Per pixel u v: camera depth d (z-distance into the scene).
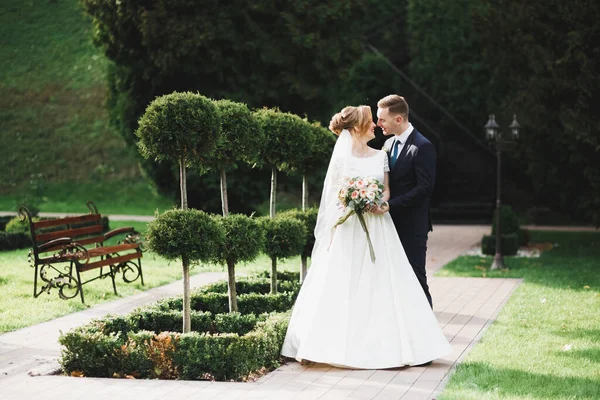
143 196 24.17
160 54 14.69
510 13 13.77
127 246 9.90
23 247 14.38
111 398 4.89
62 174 25.14
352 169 6.12
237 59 15.08
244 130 6.93
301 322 5.93
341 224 5.96
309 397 4.91
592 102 12.90
